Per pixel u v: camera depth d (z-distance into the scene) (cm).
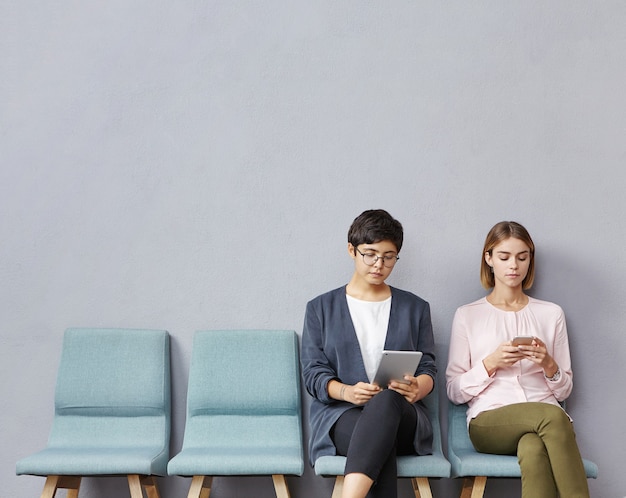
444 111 297
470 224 293
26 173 299
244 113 299
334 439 245
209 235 296
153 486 278
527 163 295
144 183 298
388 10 300
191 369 282
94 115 301
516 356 260
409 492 287
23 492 290
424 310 272
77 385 281
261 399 279
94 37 302
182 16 302
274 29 301
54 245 297
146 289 295
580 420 288
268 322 293
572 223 293
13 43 302
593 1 300
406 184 295
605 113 296
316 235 295
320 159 297
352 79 299
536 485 228
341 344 262
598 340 289
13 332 295
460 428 277
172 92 300
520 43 299
